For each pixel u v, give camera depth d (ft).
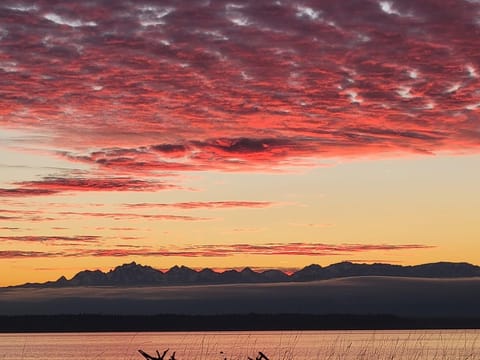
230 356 408.67
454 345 389.80
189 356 419.95
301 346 614.34
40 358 573.74
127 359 501.15
